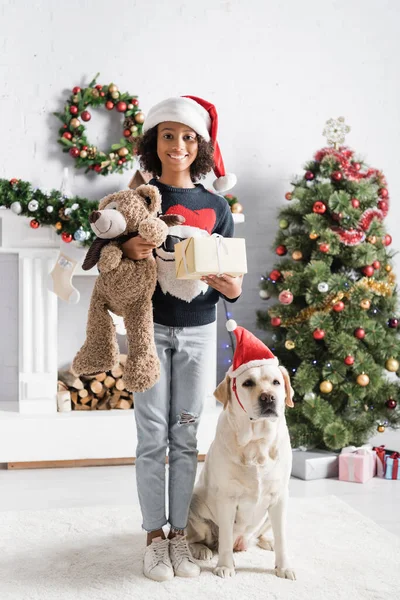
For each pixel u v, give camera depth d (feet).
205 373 7.00
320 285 10.76
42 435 10.75
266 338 12.18
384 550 7.52
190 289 6.77
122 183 12.34
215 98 12.73
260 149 12.96
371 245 11.13
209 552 7.23
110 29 12.22
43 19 11.95
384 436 12.87
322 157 11.65
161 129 6.96
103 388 11.70
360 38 13.32
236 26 12.76
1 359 12.21
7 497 9.39
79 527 8.14
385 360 11.27
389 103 13.48
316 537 7.88
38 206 10.66
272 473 6.64
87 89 11.93
